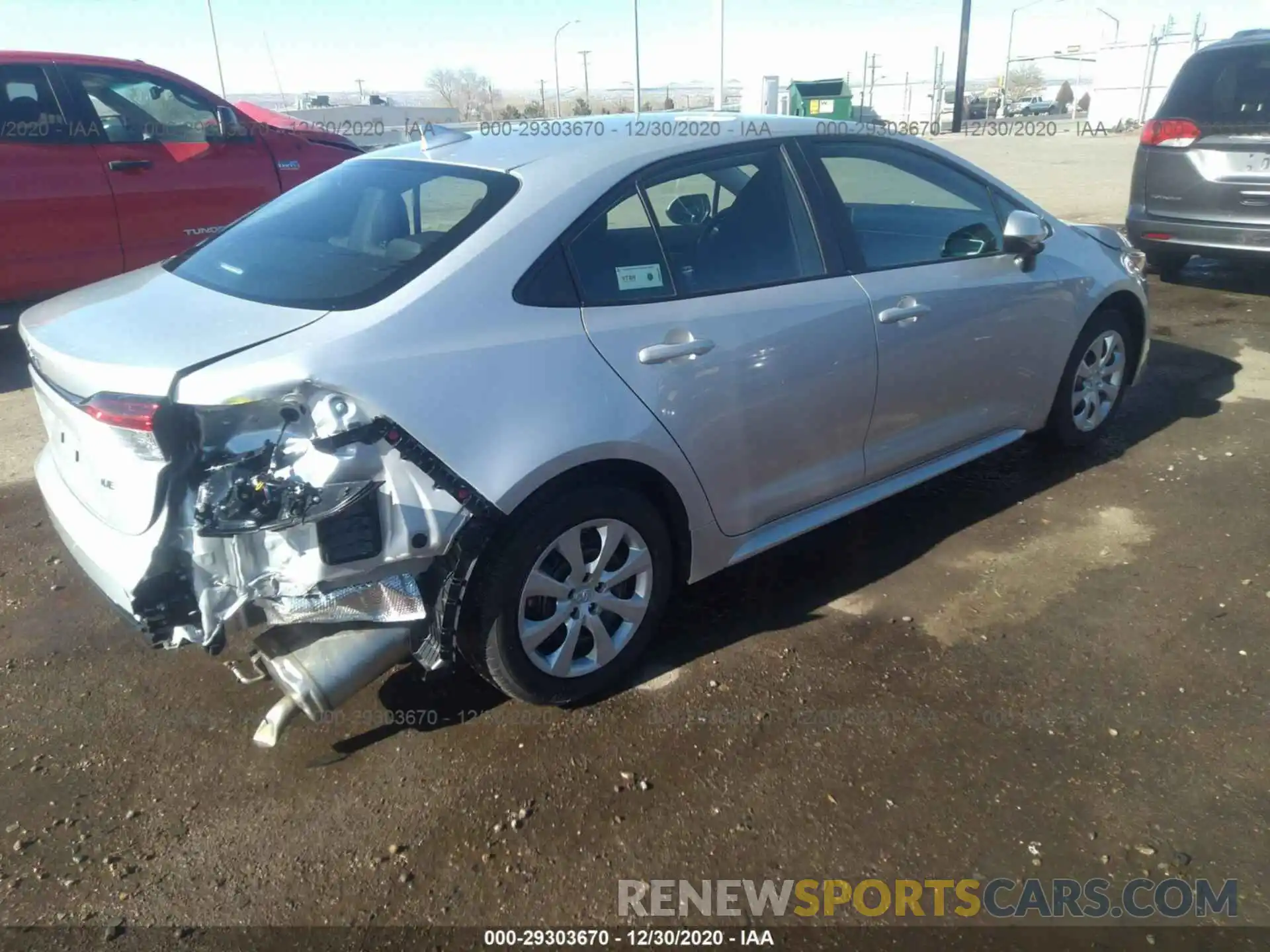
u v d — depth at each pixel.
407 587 2.54
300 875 2.42
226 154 7.16
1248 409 5.36
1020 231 3.89
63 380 2.65
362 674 2.53
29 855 2.49
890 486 3.84
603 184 2.98
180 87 6.99
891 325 3.54
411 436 2.46
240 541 2.44
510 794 2.67
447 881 2.40
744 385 3.13
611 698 3.07
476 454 2.56
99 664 3.29
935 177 3.96
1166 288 8.22
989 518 4.21
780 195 3.40
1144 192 7.72
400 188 3.13
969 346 3.88
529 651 2.83
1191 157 7.31
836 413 3.45
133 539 2.52
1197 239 7.45
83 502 2.78
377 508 2.46
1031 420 4.39
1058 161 18.47
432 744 2.88
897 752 2.80
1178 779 2.66
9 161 6.24
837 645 3.32
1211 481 4.48
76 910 2.33
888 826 2.53
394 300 2.59
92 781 2.75
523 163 3.04
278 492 2.35
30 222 6.33
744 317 3.14
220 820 2.61
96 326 2.76
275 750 2.87
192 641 2.53
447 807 2.63
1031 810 2.57
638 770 2.75
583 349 2.79
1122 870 2.38
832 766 2.75
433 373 2.53
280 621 2.49
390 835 2.54
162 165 6.85
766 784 2.69
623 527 2.94
